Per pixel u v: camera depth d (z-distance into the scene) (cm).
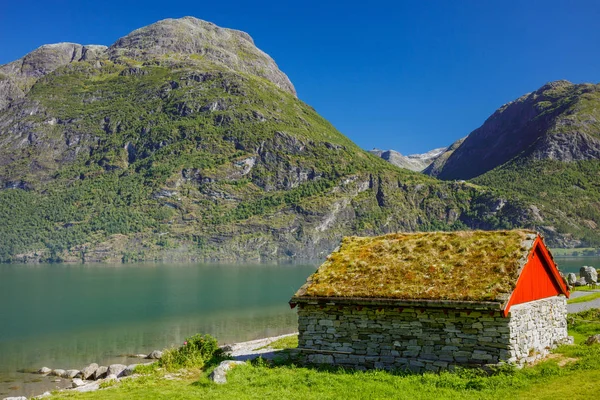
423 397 2170
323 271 3133
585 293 6156
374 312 2761
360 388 2342
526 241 2822
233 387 2492
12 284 16462
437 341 2588
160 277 19288
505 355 2422
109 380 2961
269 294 13238
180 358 3203
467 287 2578
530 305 2661
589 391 2028
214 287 15350
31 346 6569
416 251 3067
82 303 11438
